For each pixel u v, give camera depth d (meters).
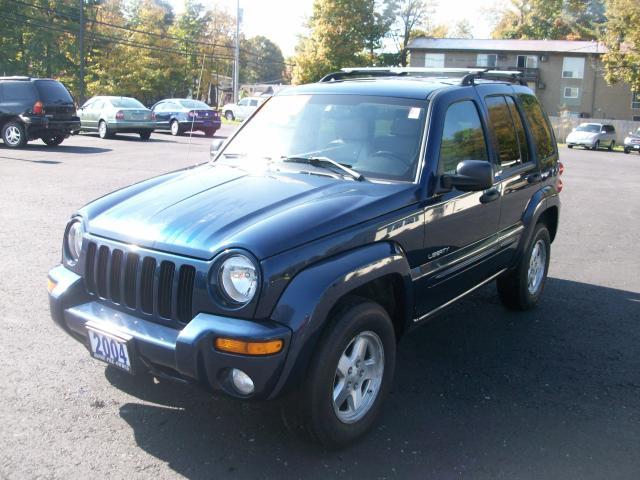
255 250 3.03
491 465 3.37
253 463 3.29
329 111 4.55
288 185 3.81
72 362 4.35
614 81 47.03
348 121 4.42
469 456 3.45
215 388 3.07
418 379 4.43
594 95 56.62
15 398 3.82
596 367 4.77
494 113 5.06
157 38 55.44
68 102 18.19
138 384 4.08
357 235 3.42
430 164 4.04
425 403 4.06
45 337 4.73
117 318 3.37
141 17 56.31
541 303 6.31
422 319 4.13
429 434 3.67
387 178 4.03
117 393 3.95
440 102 4.33
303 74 51.28
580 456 3.50
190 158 16.61
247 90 79.38
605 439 3.70
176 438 3.48
